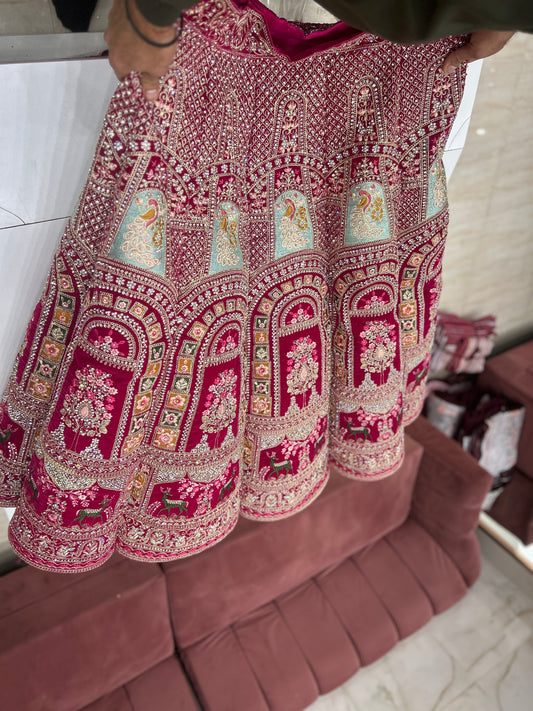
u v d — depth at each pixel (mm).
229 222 550
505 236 2053
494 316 2275
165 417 563
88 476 533
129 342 504
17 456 606
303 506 720
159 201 493
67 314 555
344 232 624
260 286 609
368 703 2057
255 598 1914
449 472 2109
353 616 2072
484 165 1757
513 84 1614
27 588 1570
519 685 2164
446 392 2418
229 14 483
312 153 591
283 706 1857
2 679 1440
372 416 688
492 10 382
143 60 429
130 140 476
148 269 497
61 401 519
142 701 1764
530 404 2285
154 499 598
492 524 2697
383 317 643
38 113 573
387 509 2146
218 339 562
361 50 564
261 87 548
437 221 672
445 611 2371
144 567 1661
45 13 568
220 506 631
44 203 631
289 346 628
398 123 614
